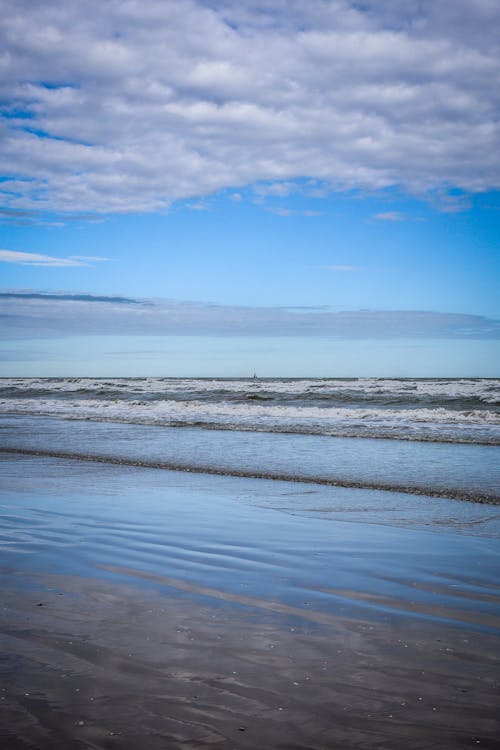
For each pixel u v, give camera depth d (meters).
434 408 27.33
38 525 6.33
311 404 30.75
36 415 24.09
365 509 7.29
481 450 13.20
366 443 14.59
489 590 4.22
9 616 3.65
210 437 15.99
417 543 5.63
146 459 11.88
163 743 2.27
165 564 4.87
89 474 10.17
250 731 2.36
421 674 2.87
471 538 5.83
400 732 2.35
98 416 22.78
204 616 3.67
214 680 2.79
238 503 7.66
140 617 3.64
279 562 4.95
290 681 2.79
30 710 2.50
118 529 6.16
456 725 2.41
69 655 3.06
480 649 3.18
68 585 4.30
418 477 9.66
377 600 4.01
